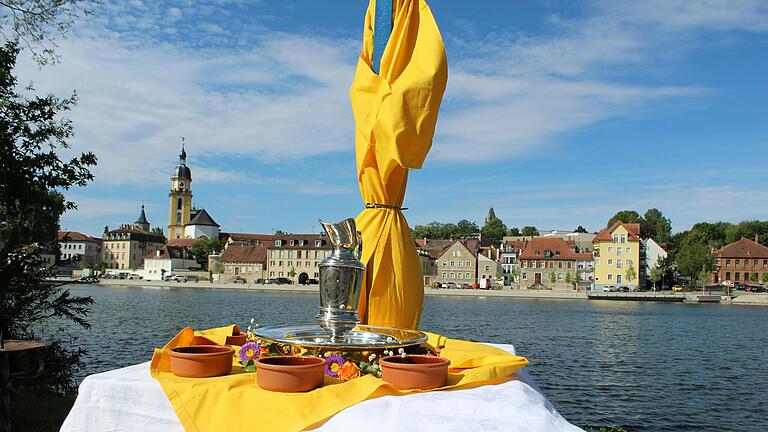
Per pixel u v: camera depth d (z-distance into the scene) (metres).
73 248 142.38
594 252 97.94
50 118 10.24
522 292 85.00
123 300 60.19
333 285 4.47
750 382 19.97
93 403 3.74
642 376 20.77
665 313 57.03
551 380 19.66
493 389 3.68
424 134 4.99
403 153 5.00
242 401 3.48
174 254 127.38
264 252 114.56
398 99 4.93
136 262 146.62
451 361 4.20
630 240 92.75
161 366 3.98
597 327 40.44
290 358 3.78
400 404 3.38
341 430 3.29
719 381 20.08
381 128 5.10
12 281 8.91
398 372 3.68
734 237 120.69
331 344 4.20
